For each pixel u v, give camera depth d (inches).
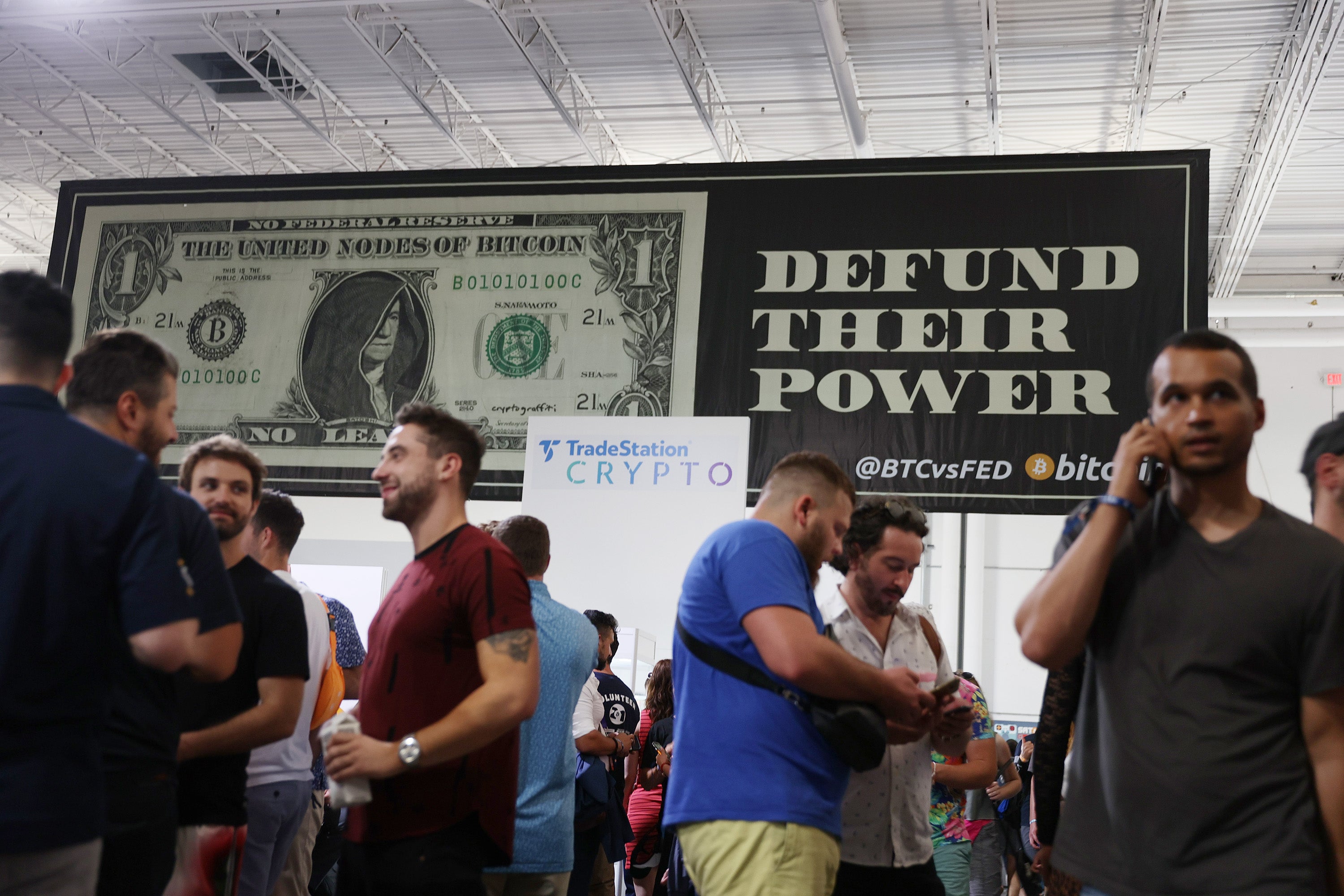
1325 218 498.3
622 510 229.3
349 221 284.5
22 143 490.0
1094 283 251.4
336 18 379.9
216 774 101.4
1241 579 67.1
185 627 69.9
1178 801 65.4
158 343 86.6
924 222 260.7
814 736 87.8
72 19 380.8
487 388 272.2
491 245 278.2
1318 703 65.2
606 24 375.6
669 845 214.4
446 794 85.8
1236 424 68.7
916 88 406.6
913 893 108.3
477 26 382.6
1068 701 86.8
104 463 69.4
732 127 442.9
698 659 91.1
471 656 87.7
